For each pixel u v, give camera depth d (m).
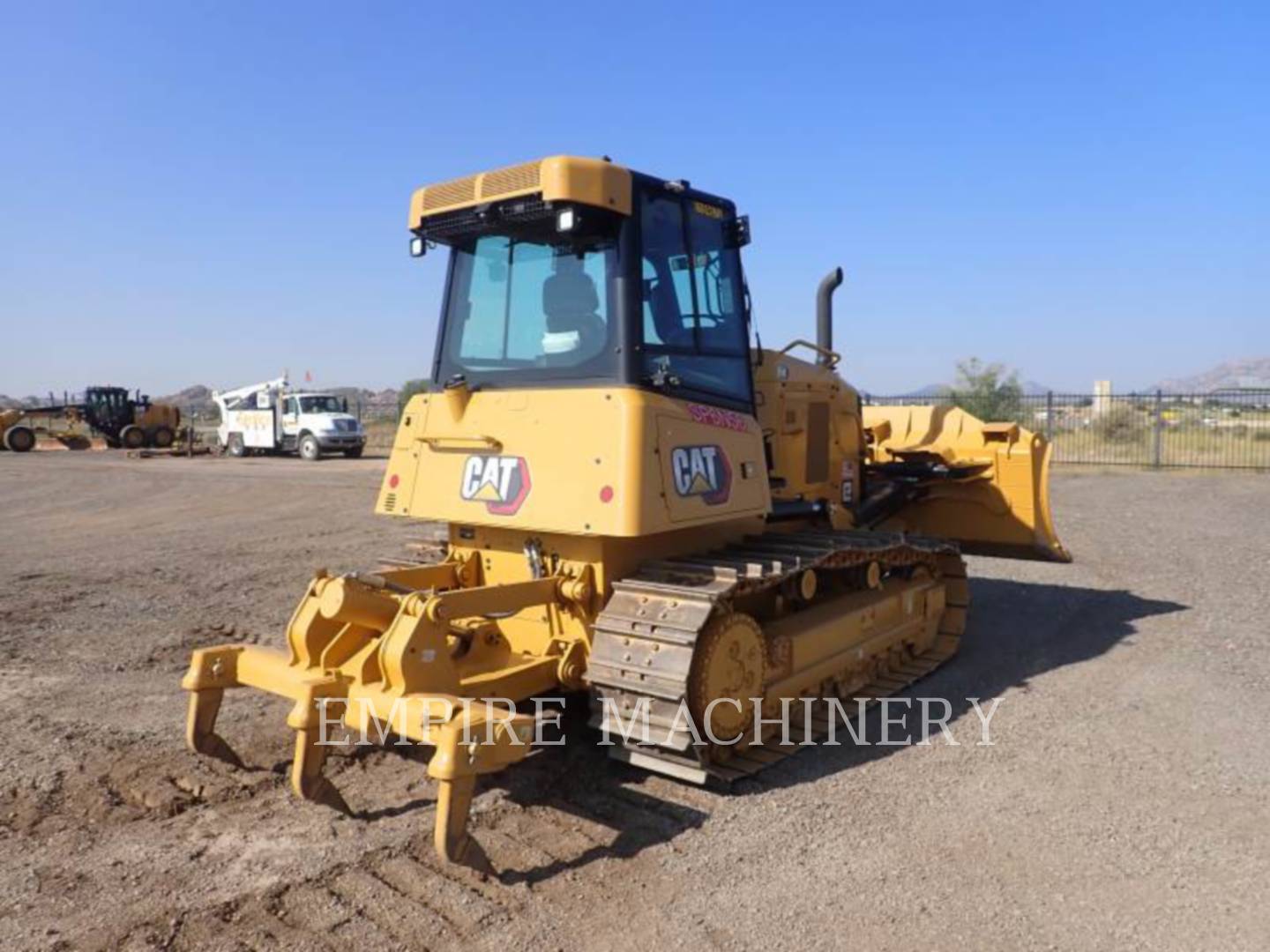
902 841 4.08
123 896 3.60
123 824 4.23
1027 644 7.32
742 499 5.15
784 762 4.98
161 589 9.47
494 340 5.21
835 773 4.84
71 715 5.67
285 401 32.66
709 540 5.34
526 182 4.68
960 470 7.65
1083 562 10.74
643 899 3.60
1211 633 7.56
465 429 5.15
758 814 4.34
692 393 4.98
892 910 3.53
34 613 8.41
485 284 5.32
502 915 3.48
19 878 3.74
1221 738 5.27
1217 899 3.60
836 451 7.07
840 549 5.35
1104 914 3.50
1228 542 11.92
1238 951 3.26
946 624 7.15
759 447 5.41
